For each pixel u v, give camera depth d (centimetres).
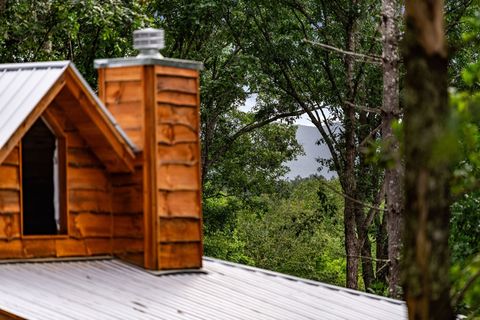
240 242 6662
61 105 1927
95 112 1923
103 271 1916
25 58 3912
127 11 3838
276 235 6812
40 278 1795
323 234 6812
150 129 1992
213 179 5862
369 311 2006
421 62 972
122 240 1997
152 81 2005
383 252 5362
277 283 2080
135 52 4544
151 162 1986
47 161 1934
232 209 5862
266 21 4850
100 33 4197
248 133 5966
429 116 966
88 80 4400
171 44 5238
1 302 1580
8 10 3750
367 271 5394
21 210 1872
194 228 2036
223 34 5162
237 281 2036
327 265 6875
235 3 4778
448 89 996
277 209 6862
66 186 1944
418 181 973
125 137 1975
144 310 1702
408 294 992
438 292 981
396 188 3008
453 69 4234
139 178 1989
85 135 1961
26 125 1834
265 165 5991
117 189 2008
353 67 4878
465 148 1328
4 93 1914
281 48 4781
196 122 2058
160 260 1972
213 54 5050
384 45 2934
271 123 6038
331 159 5209
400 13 3709
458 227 2350
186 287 1914
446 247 980
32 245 1888
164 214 1991
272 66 4928
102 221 1989
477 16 1254
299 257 6794
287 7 4872
